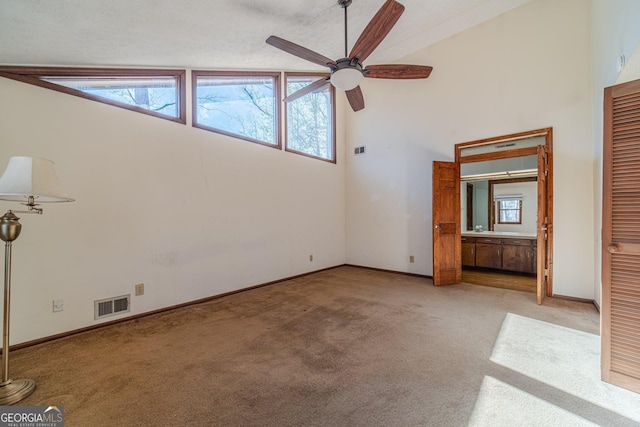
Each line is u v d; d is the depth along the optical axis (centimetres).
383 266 529
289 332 264
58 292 254
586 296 339
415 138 482
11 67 238
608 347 183
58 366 207
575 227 344
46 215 248
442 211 427
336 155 563
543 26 359
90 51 249
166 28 238
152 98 321
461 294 378
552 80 354
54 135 252
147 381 189
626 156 174
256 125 425
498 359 212
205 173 359
